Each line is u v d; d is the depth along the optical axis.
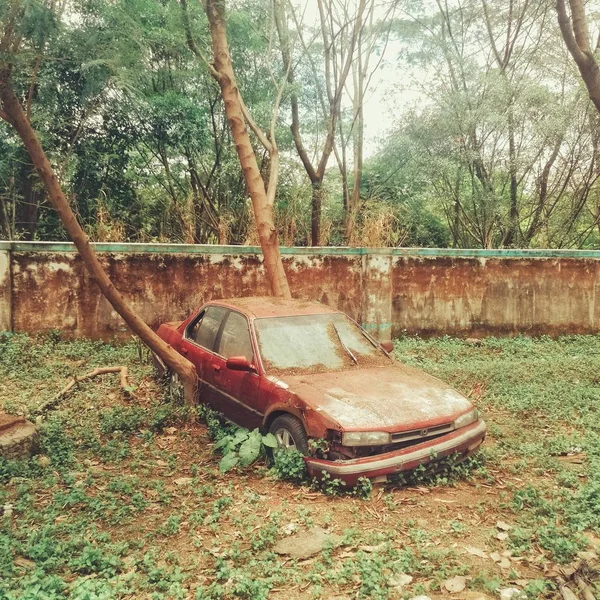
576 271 13.54
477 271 13.09
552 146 15.66
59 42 6.46
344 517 4.82
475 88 15.34
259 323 6.62
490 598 3.74
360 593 3.73
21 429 6.07
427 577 3.97
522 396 8.36
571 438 6.63
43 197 15.09
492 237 16.77
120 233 12.53
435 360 11.08
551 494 5.23
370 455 5.15
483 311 13.17
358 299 12.60
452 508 5.05
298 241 15.70
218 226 14.27
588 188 16.47
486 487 5.49
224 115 15.47
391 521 4.77
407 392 5.77
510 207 16.41
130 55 7.13
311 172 15.26
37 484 5.36
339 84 15.02
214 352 7.02
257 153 16.06
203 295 11.72
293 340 6.55
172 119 13.89
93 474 5.62
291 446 5.61
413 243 19.08
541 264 13.37
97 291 11.16
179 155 15.24
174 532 4.57
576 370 10.09
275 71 15.49
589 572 3.97
